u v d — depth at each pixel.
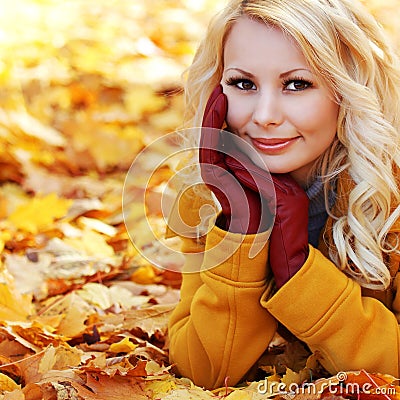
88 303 4.97
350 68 3.60
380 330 3.58
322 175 3.69
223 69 3.75
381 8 10.07
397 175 3.79
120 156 7.98
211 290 3.65
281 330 4.01
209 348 3.67
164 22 11.30
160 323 4.43
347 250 3.68
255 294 3.59
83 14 10.85
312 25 3.39
